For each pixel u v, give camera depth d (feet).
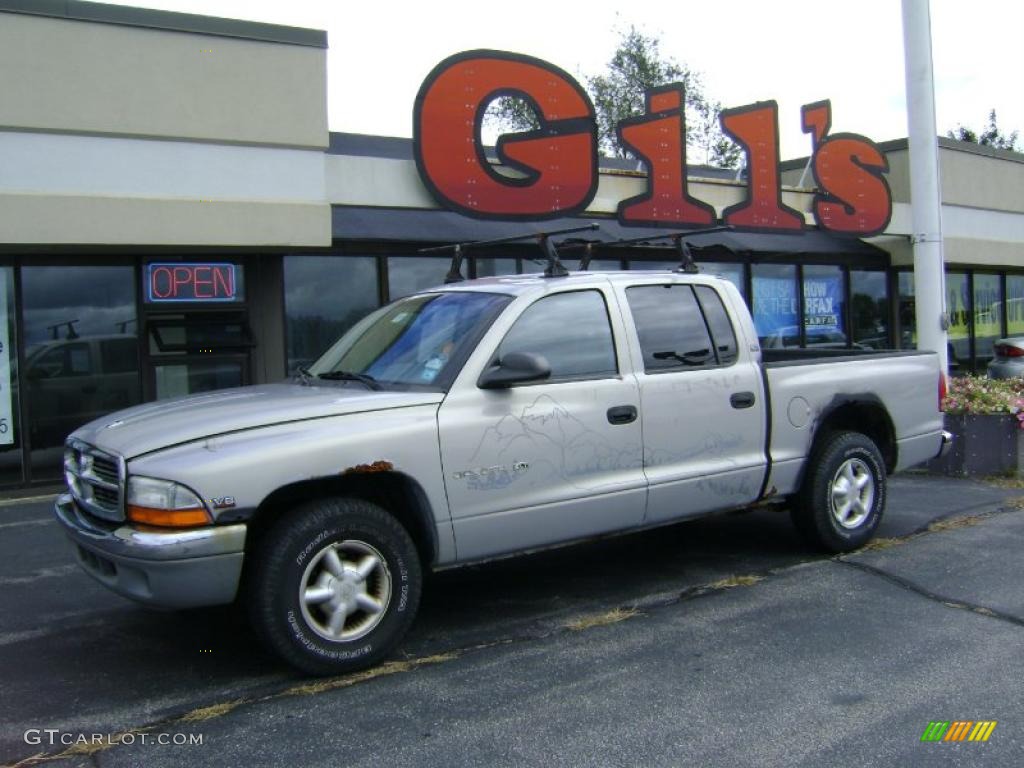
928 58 33.65
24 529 26.13
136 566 13.03
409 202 38.11
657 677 14.05
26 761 11.60
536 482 15.88
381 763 11.43
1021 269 69.82
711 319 19.06
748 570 20.07
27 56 30.25
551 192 40.16
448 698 13.37
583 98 40.78
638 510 17.24
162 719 12.82
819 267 57.00
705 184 48.34
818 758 11.45
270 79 34.01
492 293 17.06
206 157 33.22
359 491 14.87
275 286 37.29
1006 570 19.51
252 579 13.61
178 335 35.76
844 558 20.79
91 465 14.43
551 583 19.36
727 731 12.20
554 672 14.32
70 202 30.78
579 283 17.33
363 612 14.40
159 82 32.17
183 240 32.55
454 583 19.48
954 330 65.72
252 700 13.42
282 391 16.25
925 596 17.88
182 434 13.50
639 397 17.24
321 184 35.40
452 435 14.94
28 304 33.55
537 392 16.03
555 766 11.32
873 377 21.57
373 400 14.71
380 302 39.58
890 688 13.52
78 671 14.73
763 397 19.29
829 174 52.37
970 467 30.89
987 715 12.61
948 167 60.03
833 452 20.62
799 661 14.61
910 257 57.88
